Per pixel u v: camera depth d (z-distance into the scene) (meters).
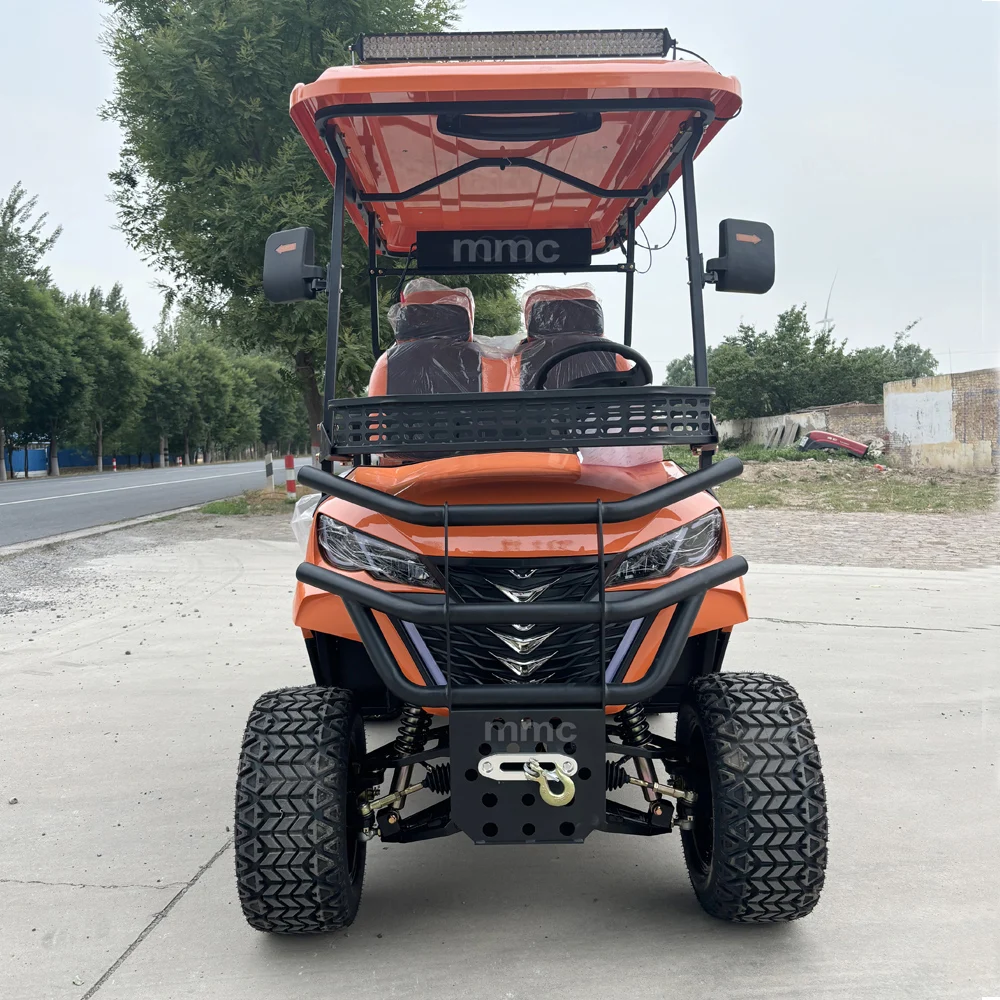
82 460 63.22
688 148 3.31
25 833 3.91
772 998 2.66
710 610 3.09
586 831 2.81
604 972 2.82
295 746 2.98
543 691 2.80
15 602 9.11
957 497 19.22
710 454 3.06
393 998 2.70
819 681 6.16
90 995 2.74
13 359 42.31
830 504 18.39
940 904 3.21
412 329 4.41
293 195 14.58
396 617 2.87
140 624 8.11
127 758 4.84
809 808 2.88
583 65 3.01
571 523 2.90
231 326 17.44
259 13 15.59
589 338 4.34
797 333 43.06
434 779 3.28
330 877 2.88
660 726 5.44
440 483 3.00
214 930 3.12
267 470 21.19
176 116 15.80
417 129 3.53
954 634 7.56
